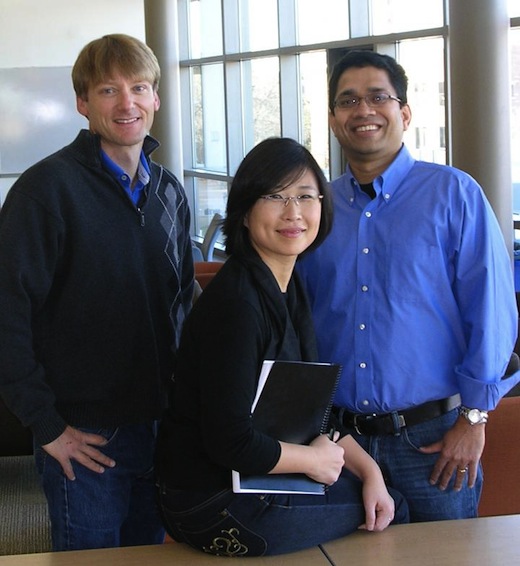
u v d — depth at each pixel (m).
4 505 2.78
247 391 1.58
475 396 1.94
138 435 2.08
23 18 11.41
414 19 7.14
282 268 1.73
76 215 1.91
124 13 11.75
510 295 1.98
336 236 2.04
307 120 8.73
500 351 1.95
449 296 1.98
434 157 7.09
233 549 1.73
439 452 2.01
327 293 2.06
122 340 1.99
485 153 5.70
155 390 2.05
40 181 1.88
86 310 1.94
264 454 1.61
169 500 1.72
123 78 1.96
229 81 9.70
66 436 1.94
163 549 1.84
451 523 1.92
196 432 1.67
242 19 9.46
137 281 2.00
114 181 1.98
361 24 7.73
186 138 11.20
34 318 1.95
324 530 1.78
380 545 1.81
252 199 1.67
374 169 2.03
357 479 1.91
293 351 1.70
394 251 1.98
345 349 2.03
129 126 1.97
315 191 1.71
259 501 1.68
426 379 1.99
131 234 2.00
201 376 1.60
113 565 1.76
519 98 6.22
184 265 2.26
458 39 5.66
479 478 2.09
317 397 1.69
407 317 1.97
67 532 2.00
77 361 1.96
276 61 9.00
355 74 1.99
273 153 1.67
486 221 1.94
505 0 5.63
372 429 2.02
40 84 11.55
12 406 1.88
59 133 11.64
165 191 2.13
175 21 10.22
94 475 2.01
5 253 1.85
